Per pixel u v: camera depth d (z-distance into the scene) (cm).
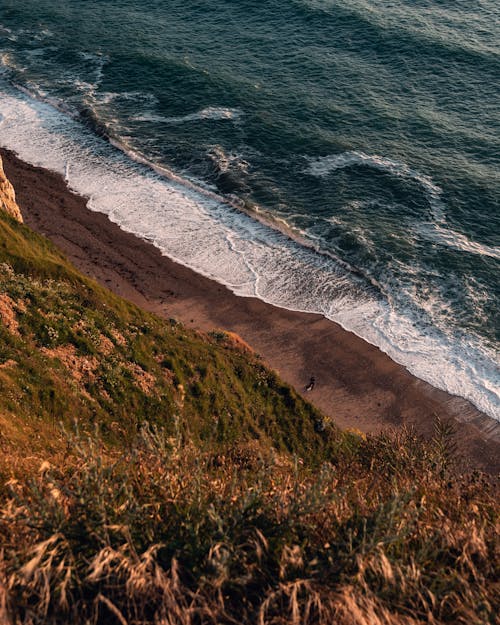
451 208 5338
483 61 7450
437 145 6141
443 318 4316
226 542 827
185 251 4797
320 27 8194
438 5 8725
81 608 766
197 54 7625
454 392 3816
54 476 1106
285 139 6184
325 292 4512
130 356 2855
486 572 855
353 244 4900
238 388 3094
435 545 895
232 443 2662
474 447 3497
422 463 1447
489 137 6241
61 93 6800
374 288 4556
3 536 852
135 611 741
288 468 1498
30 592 768
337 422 3594
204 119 6456
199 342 3388
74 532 841
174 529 885
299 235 5003
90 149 5928
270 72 7319
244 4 8738
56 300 2905
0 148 5819
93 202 5234
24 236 3772
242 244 4897
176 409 2692
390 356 4047
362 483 1212
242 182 5566
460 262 4769
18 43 7781
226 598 795
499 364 3984
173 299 4362
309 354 4047
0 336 2456
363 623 732
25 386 2255
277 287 4541
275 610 776
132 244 4812
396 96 6919
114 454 1576
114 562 817
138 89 6950
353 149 6056
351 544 834
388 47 7756
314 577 817
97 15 8550
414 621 762
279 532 882
